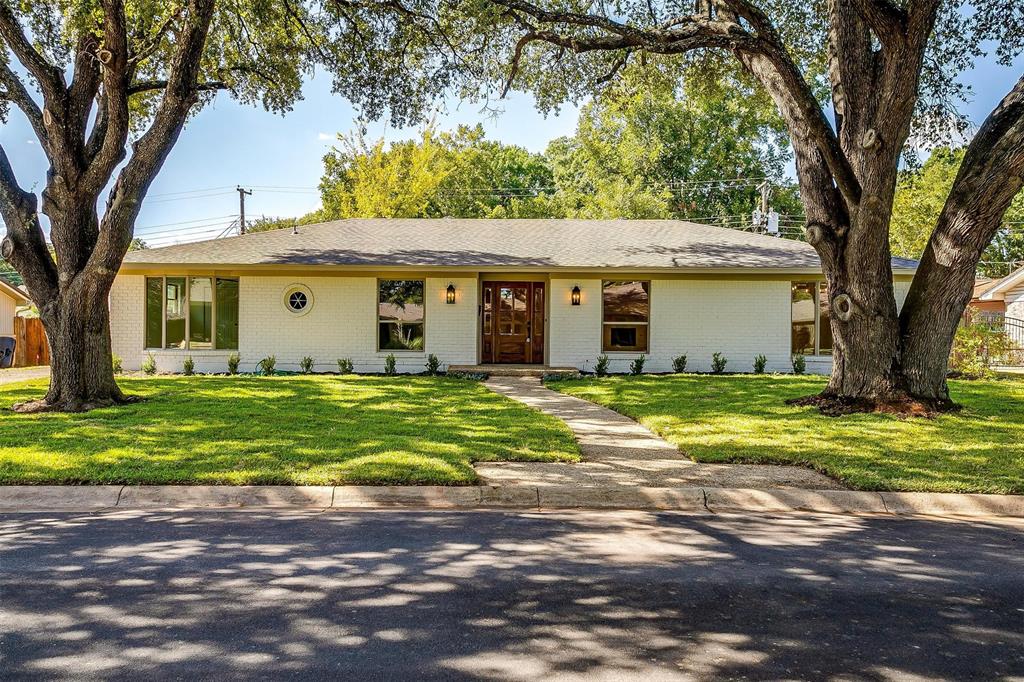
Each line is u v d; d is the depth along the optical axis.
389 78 14.09
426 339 17.27
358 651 3.14
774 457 7.23
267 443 7.61
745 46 8.95
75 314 10.22
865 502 6.04
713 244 18.33
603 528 5.27
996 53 12.23
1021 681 2.91
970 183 9.18
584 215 38.34
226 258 16.66
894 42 8.17
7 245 10.08
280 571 4.21
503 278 17.69
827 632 3.40
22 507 5.84
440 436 8.17
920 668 3.03
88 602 3.70
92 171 10.26
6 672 2.92
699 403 11.10
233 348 17.17
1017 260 43.62
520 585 4.00
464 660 3.06
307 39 14.26
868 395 9.91
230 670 2.95
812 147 10.30
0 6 9.69
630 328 17.25
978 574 4.27
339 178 39.12
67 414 9.59
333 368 17.22
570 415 10.36
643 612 3.62
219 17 13.67
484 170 44.12
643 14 13.34
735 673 2.96
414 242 18.48
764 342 17.03
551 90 14.13
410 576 4.13
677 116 38.50
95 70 10.57
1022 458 7.10
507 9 10.88
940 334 9.75
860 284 9.78
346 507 5.94
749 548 4.77
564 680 2.88
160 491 6.08
